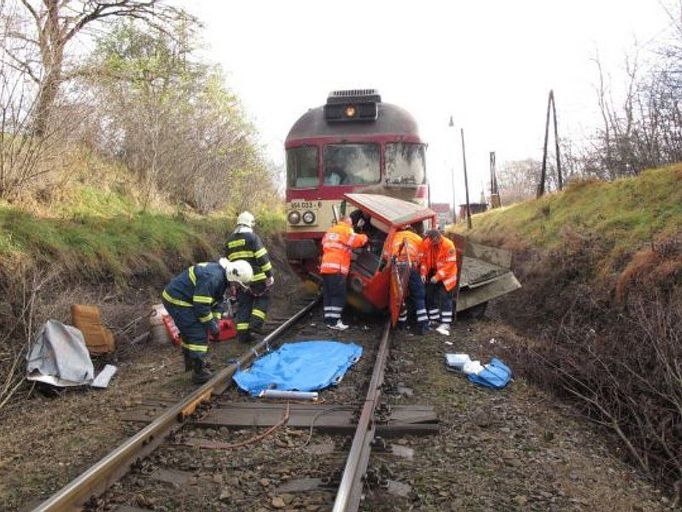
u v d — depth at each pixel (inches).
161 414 218.2
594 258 417.1
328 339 354.6
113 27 635.5
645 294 309.3
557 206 661.3
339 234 374.6
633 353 266.7
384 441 193.9
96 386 264.7
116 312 339.6
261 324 342.6
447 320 377.1
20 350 267.3
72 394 257.0
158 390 255.4
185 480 169.5
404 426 206.4
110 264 383.2
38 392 255.9
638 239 391.5
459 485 169.3
